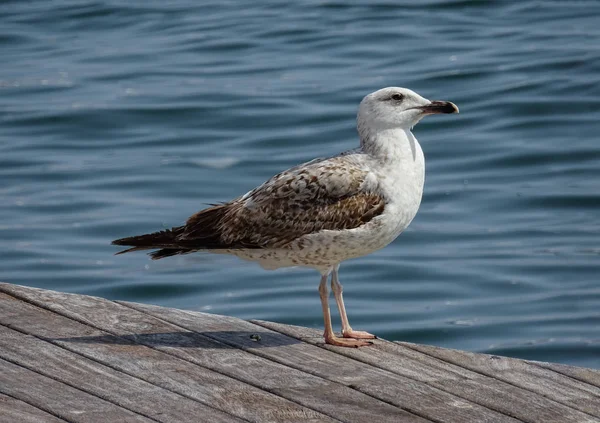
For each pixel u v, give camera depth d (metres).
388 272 15.16
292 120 20.73
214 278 15.41
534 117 20.50
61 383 6.54
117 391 6.46
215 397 6.45
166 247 8.02
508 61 23.30
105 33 27.92
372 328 13.53
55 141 20.62
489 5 28.23
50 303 7.88
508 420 6.30
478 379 6.93
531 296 14.41
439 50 24.56
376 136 8.04
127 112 21.61
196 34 26.98
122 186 18.41
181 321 7.78
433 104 8.00
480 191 17.72
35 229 16.98
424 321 13.72
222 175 18.58
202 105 21.73
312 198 7.89
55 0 30.95
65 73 24.50
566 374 7.04
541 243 15.95
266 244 7.99
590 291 14.45
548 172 18.31
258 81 23.06
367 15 27.70
